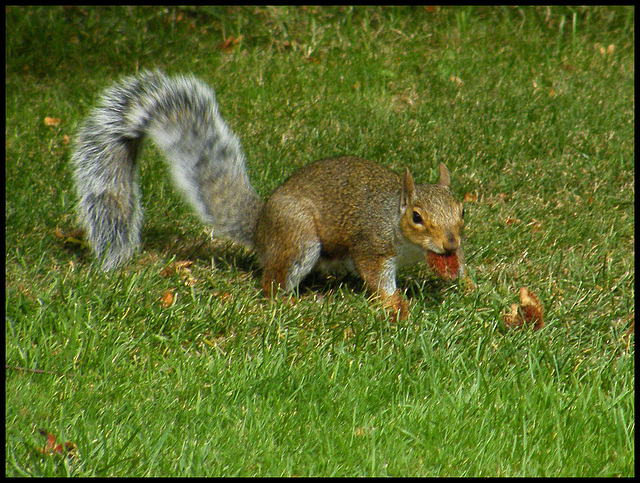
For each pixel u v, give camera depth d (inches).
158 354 323.6
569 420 277.6
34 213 440.5
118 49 719.7
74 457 258.2
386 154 538.6
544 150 541.3
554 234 438.0
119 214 413.4
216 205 402.6
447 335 333.4
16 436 264.5
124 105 410.6
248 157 525.7
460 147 542.6
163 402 287.3
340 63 685.9
